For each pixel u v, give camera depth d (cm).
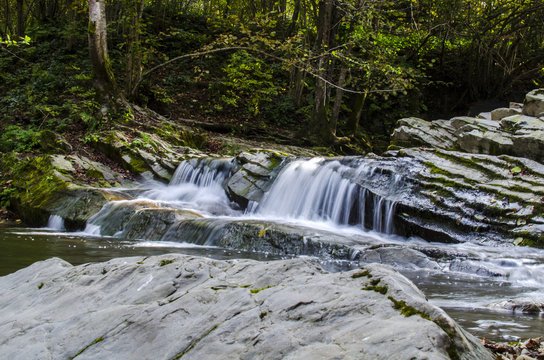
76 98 1645
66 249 697
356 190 920
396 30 2050
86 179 1159
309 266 238
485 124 1145
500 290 494
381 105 2239
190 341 174
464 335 163
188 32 2320
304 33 2064
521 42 2378
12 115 1620
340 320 164
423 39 2280
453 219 803
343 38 2041
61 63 1920
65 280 270
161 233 854
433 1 2142
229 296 201
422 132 1272
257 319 175
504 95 2323
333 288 187
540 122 1039
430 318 157
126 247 735
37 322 221
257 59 1947
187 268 248
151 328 188
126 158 1301
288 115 2062
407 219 837
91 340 192
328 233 776
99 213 954
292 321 170
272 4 2491
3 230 907
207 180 1188
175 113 1877
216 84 2017
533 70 2200
